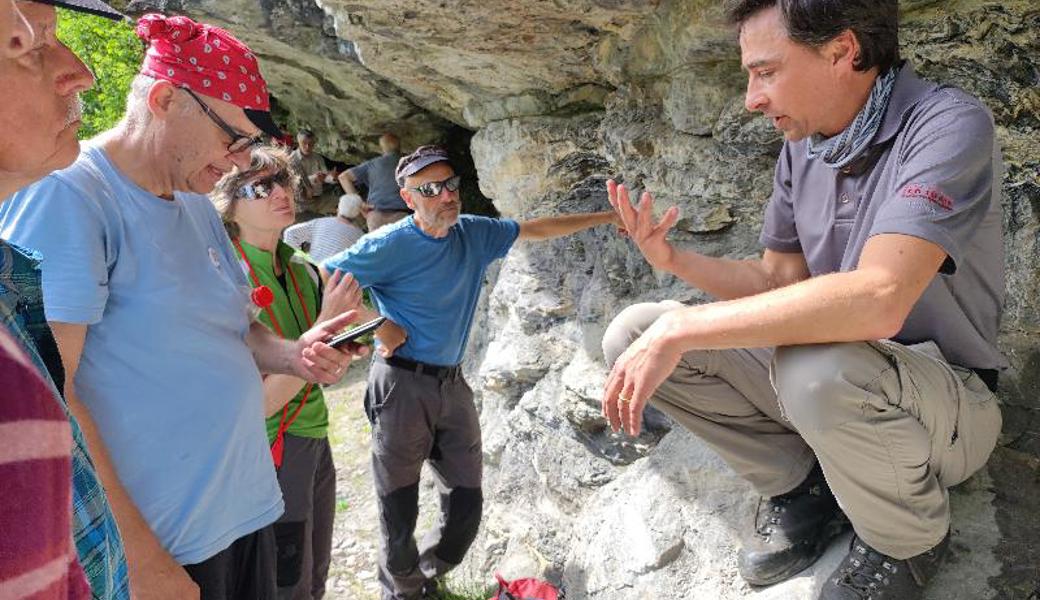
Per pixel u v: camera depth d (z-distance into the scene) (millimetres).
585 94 3957
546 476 3619
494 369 4070
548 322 3990
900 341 1969
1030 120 2432
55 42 1092
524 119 4129
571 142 3926
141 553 1664
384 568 3311
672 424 3049
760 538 2166
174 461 1729
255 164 2613
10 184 1118
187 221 1806
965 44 2477
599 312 3652
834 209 1939
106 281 1600
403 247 2943
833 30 1663
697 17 3006
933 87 1753
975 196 1643
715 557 2393
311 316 2809
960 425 1797
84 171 1600
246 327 1930
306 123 9047
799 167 2043
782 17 1703
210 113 1709
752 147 3225
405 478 3189
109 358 1663
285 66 7141
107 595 1062
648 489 2756
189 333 1728
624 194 2135
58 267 1506
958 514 2049
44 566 637
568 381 3463
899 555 1812
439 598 3514
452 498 3293
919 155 1665
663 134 3506
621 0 3113
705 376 2041
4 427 617
